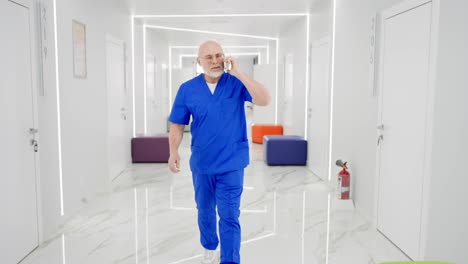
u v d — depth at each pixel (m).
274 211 4.39
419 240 3.00
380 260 3.12
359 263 3.06
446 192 2.83
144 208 4.46
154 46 9.73
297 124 7.85
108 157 5.45
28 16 3.17
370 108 3.99
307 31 7.02
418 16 3.03
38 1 3.32
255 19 7.66
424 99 2.93
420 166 3.00
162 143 7.13
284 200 4.84
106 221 4.00
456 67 2.72
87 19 4.63
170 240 3.49
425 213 2.90
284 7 6.49
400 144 3.34
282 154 7.01
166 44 11.75
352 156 4.56
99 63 5.10
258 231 3.75
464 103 2.74
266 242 3.47
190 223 3.95
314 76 6.45
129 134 7.02
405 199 3.24
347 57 4.71
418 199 3.02
